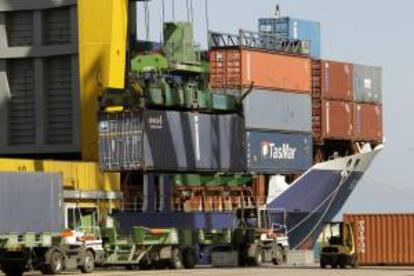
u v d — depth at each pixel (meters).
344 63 92.31
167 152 74.44
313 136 89.56
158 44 89.75
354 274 56.81
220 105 79.19
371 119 94.88
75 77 87.19
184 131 75.81
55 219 60.59
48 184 60.41
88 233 64.19
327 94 90.31
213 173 79.19
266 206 80.44
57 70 88.50
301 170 87.38
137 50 89.44
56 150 87.94
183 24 82.00
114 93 74.88
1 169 66.75
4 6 88.81
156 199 75.50
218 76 83.56
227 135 79.25
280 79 85.69
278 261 74.69
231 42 84.62
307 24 98.56
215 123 78.31
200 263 71.81
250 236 71.88
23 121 89.62
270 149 84.31
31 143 89.19
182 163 75.44
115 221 69.50
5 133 89.81
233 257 71.88
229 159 79.25
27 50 88.56
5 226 57.62
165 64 80.19
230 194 80.94
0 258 58.69
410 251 69.31
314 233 91.50
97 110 81.19
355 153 93.88
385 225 69.81
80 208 65.62
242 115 80.62
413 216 69.31
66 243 60.97
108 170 74.31
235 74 83.00
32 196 59.31
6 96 89.62
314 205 89.94
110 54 83.50
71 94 87.50
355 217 70.50
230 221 75.50
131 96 74.00
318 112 89.88
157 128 74.00
